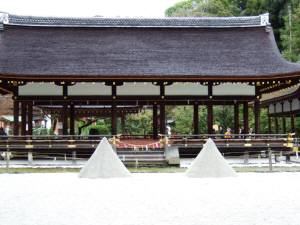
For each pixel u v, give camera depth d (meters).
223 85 35.03
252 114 53.69
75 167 30.36
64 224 12.89
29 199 17.05
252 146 33.09
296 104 39.84
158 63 35.38
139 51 36.69
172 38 38.31
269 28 39.19
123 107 44.56
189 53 36.75
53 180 22.94
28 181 22.50
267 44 38.25
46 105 39.47
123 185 20.95
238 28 39.38
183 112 53.53
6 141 31.95
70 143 32.41
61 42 37.34
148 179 23.41
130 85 34.72
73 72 33.78
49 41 37.34
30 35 37.72
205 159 24.34
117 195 17.94
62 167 30.31
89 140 32.72
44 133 57.31
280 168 29.34
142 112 55.44
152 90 34.81
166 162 31.27
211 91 34.91
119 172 24.16
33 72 33.53
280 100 42.75
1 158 34.56
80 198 17.23
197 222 13.12
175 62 35.59
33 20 38.53
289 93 39.88
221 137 35.78
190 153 33.59
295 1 68.81
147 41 37.84
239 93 35.09
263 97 46.94
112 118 34.53
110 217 13.79
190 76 33.28
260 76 33.25
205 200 16.75
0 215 14.16
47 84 34.31
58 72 33.69
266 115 53.12
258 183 21.52
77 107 43.97
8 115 64.19
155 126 37.41
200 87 35.00
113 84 34.41
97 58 35.69
